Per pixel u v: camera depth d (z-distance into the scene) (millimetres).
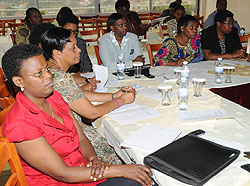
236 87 2182
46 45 1487
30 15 3906
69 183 1174
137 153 1129
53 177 1124
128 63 2766
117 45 2805
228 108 1545
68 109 1358
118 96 1722
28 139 1034
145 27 4277
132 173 1102
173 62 2602
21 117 1045
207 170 932
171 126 1348
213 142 1114
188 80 2098
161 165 986
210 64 2592
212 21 5008
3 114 1250
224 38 2979
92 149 1418
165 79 2150
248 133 1246
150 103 1658
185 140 1133
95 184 1243
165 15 5426
